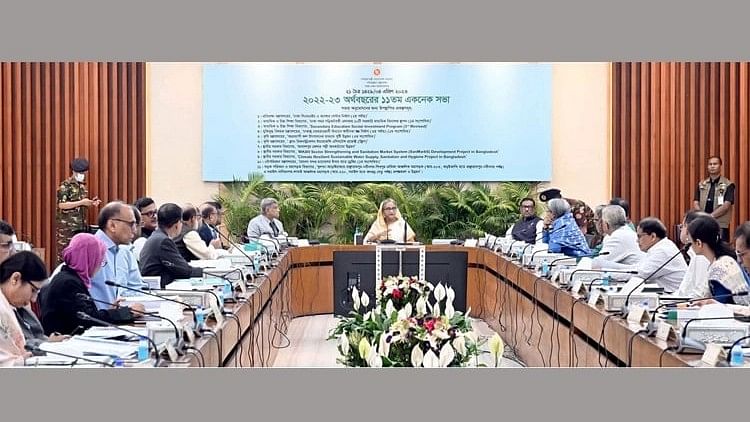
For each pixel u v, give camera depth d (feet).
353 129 35.91
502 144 35.86
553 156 36.01
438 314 12.21
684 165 34.91
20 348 10.75
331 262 28.19
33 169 34.91
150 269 18.81
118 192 35.63
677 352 10.37
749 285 14.10
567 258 20.62
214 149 35.78
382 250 21.85
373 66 35.88
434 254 21.83
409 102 35.88
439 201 35.86
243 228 34.94
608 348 13.04
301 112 35.86
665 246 17.63
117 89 35.47
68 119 35.06
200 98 35.88
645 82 35.29
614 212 21.09
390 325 11.82
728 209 30.30
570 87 35.86
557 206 24.38
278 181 35.99
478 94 35.78
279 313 22.65
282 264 23.57
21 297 11.09
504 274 23.57
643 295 13.78
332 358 21.67
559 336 16.74
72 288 13.08
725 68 34.47
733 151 34.30
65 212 32.50
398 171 35.99
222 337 11.93
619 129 35.65
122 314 12.74
